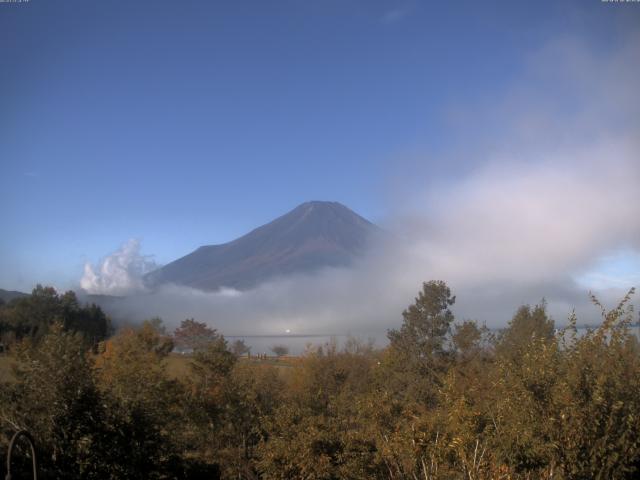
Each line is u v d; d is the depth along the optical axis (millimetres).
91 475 12977
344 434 12766
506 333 25516
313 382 29016
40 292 48000
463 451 9234
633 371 9070
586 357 9000
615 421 8492
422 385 26359
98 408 13414
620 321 9367
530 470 8711
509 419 9062
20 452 12109
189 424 20078
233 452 19547
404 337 31297
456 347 29750
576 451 8289
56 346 13641
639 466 9062
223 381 21922
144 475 14008
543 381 8961
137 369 18500
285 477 12945
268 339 156125
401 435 11172
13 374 13914
